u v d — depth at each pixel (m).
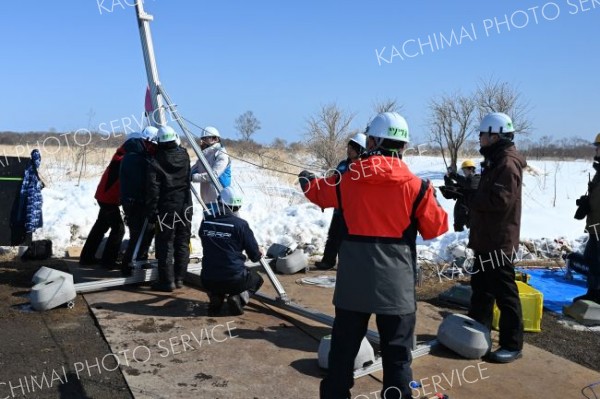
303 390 3.93
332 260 7.76
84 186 12.90
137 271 6.48
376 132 3.29
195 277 6.68
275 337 4.97
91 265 7.45
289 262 7.39
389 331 3.23
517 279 6.46
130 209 6.54
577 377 4.32
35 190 7.38
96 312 5.52
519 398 3.94
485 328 4.64
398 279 3.18
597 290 5.96
